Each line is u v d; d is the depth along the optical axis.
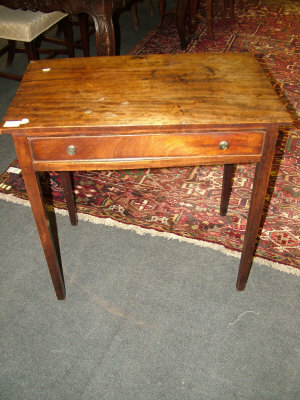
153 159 1.40
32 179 1.41
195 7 4.12
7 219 2.25
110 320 1.73
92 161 1.39
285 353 1.60
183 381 1.51
